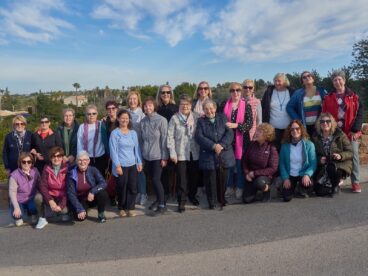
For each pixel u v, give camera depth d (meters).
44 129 6.41
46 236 5.09
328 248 4.15
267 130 5.97
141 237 4.81
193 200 6.11
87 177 5.59
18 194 5.63
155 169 5.80
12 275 3.93
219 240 4.54
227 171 5.91
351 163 6.02
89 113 6.20
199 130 5.80
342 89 6.22
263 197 6.15
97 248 4.54
